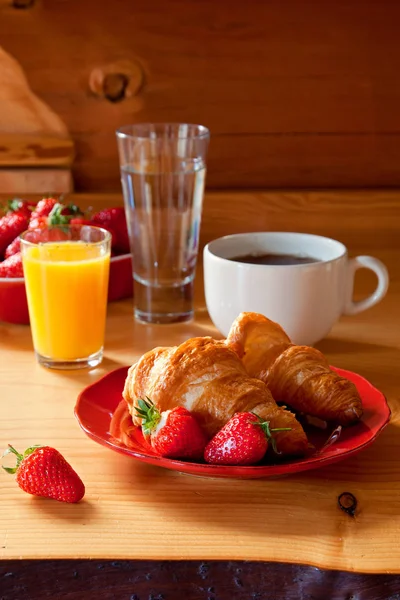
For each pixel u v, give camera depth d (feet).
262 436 2.77
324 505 2.78
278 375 3.01
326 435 2.96
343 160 4.18
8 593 2.66
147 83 4.08
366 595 2.62
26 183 4.09
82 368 3.35
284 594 2.64
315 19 4.03
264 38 4.04
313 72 4.08
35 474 2.76
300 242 3.53
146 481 2.85
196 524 2.73
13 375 3.31
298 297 3.31
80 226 3.46
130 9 4.00
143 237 3.59
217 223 4.17
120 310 3.73
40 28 4.00
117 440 2.90
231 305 3.36
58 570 2.65
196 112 4.11
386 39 4.06
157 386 2.88
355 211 4.17
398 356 3.41
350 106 4.12
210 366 2.88
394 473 2.88
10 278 3.54
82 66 4.04
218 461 2.79
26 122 4.09
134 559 2.64
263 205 4.16
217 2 4.00
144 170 3.60
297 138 4.16
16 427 3.04
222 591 2.65
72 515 2.75
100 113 4.09
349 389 2.97
